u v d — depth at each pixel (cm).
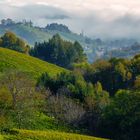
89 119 8956
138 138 8312
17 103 7806
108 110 8800
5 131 6025
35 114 8388
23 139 5678
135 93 8912
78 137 6600
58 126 8444
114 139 8538
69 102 9131
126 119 8475
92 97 9675
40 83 10250
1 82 8200
